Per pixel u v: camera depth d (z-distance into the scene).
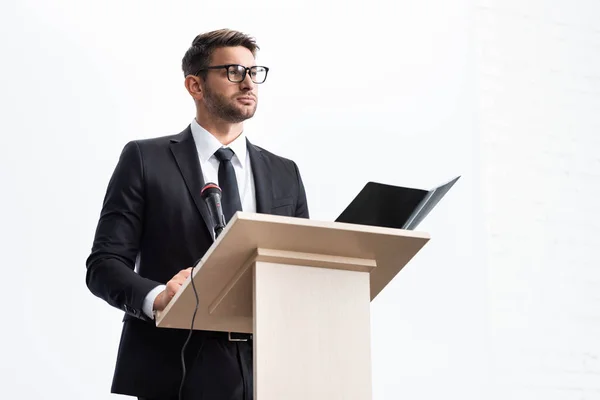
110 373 3.53
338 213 4.11
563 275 4.57
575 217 4.68
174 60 4.01
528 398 4.34
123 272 2.42
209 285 1.97
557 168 4.72
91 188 3.72
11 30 3.79
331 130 4.22
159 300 2.25
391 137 4.33
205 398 2.35
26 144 3.68
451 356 4.21
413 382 4.11
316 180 4.12
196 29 4.09
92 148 3.77
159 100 3.94
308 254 1.89
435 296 4.27
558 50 4.92
